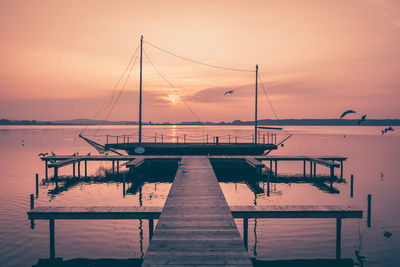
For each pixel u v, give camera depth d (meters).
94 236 15.16
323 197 23.30
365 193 24.73
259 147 36.88
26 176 32.66
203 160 30.20
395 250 13.62
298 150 66.06
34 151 60.88
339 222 14.12
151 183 28.97
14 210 19.58
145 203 21.33
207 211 13.36
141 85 35.00
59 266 12.20
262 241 14.54
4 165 40.72
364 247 13.95
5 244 14.19
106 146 37.69
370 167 39.97
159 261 8.73
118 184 28.48
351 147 74.69
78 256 13.05
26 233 15.50
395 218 18.02
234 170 35.72
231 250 9.47
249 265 8.52
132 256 13.05
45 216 14.01
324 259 12.80
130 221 17.41
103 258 12.88
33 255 13.12
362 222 17.30
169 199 15.32
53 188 26.59
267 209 14.33
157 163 35.72
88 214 14.05
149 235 14.56
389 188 26.73
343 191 25.48
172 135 142.00
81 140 103.94
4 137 120.94
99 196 23.50
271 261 12.62
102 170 36.84
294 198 23.00
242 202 21.73
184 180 20.00
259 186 27.73
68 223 16.98
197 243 9.98
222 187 27.25
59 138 115.69
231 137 119.12
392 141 100.69
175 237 10.47
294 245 14.12
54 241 14.34
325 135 151.75
